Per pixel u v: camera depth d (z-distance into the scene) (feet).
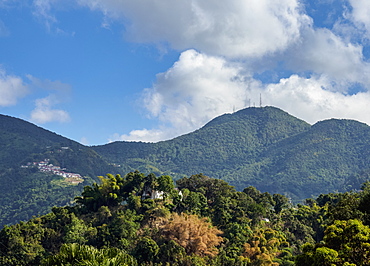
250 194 442.09
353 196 177.99
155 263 270.67
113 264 101.45
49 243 317.83
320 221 375.25
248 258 282.15
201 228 306.35
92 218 352.90
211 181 447.83
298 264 140.67
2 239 305.73
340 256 126.52
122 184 390.63
